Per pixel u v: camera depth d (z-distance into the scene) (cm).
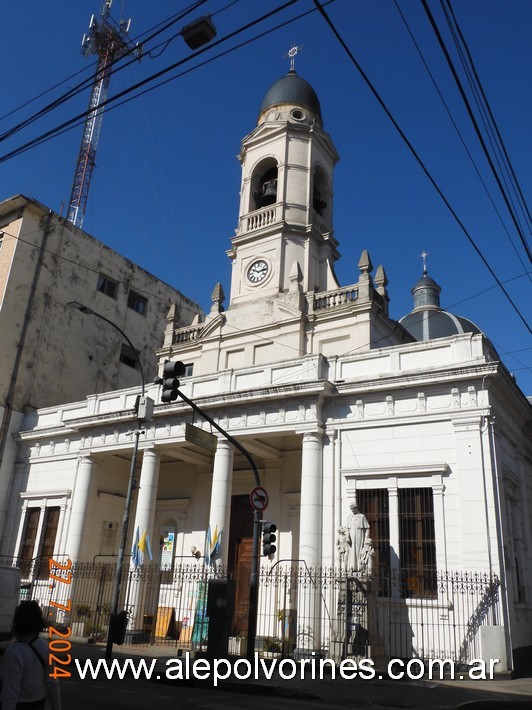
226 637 1485
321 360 2114
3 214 3281
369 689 1264
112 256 3678
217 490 2127
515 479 1986
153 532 2647
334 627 1756
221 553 2033
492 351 1995
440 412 1866
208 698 1128
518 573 1883
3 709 444
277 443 2356
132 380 3650
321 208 3031
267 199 3016
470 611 1638
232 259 2972
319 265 2839
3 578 1579
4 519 2883
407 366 1992
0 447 2914
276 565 1989
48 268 3266
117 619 1586
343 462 1989
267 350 2567
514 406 2053
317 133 3030
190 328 2889
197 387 2367
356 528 1764
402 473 1866
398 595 1756
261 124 3033
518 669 1628
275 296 2659
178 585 2367
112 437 2558
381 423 1955
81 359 3356
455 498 1773
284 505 2309
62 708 946
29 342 3102
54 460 2830
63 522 2661
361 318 2380
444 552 1736
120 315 3656
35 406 3080
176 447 2397
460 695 1229
